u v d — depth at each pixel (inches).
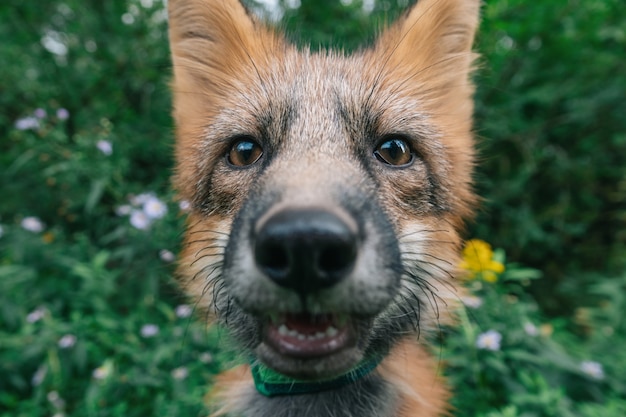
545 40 16.9
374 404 7.2
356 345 5.4
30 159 14.5
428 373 8.1
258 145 7.2
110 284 11.6
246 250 4.9
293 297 4.6
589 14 16.5
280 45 8.8
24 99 17.0
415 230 6.8
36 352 10.5
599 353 11.7
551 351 10.4
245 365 8.1
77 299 12.0
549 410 9.0
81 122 16.1
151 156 16.3
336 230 4.2
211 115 8.0
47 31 17.7
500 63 16.2
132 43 17.0
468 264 9.8
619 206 19.6
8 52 16.3
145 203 11.5
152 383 9.9
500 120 16.5
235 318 7.2
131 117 17.2
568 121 17.4
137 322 11.4
